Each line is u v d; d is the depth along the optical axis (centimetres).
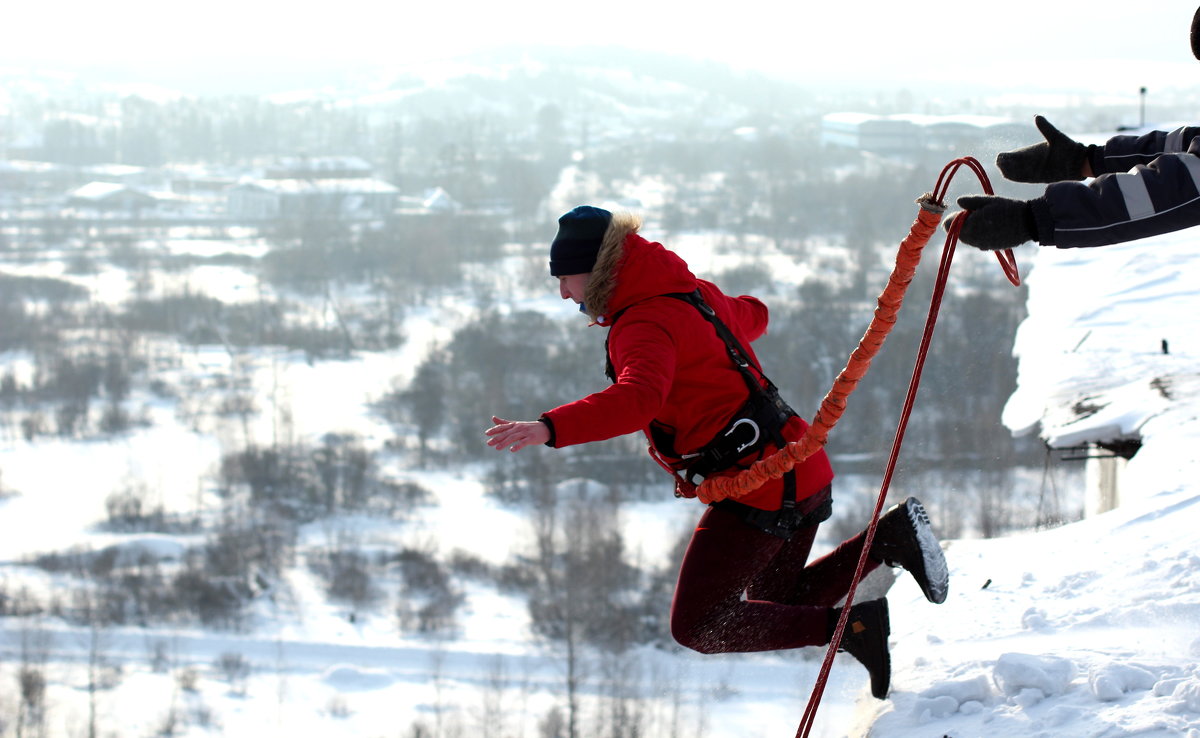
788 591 308
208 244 14200
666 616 3516
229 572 4169
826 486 289
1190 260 1046
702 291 287
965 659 312
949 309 5909
